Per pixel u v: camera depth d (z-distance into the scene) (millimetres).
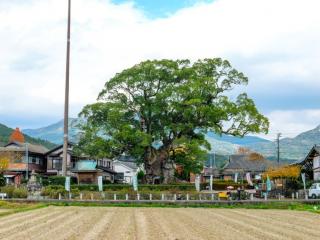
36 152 104812
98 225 30984
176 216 39875
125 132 73375
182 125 75625
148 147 78625
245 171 124188
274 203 56969
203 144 77812
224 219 37312
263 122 78188
